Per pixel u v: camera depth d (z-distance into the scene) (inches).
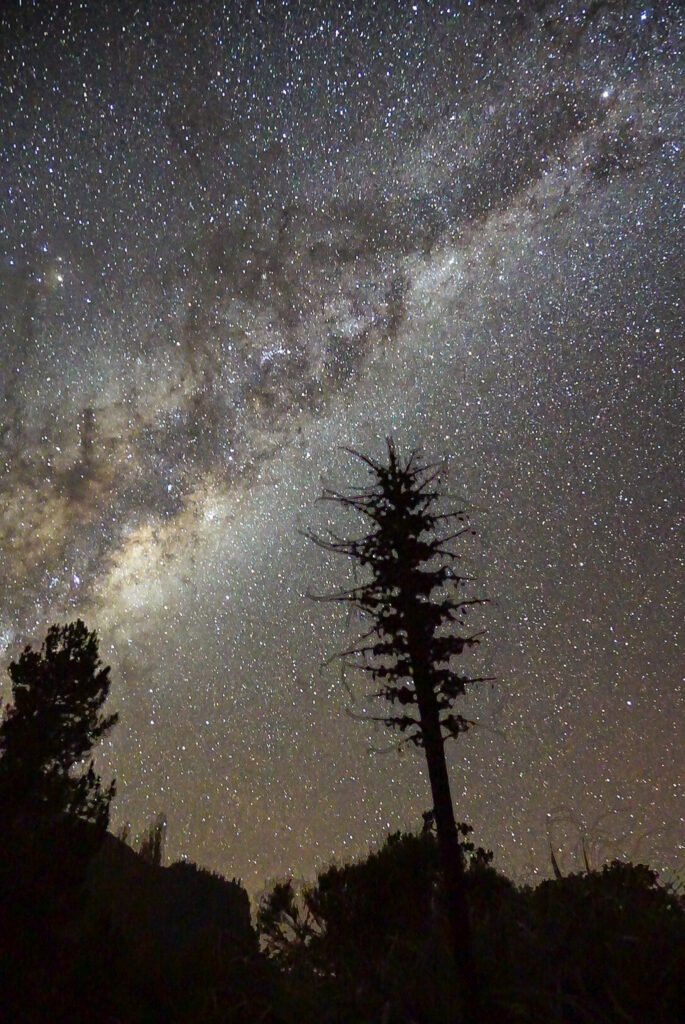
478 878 171.2
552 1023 112.7
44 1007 117.7
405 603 114.8
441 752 110.8
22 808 176.4
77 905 147.0
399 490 123.8
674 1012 116.6
